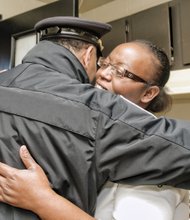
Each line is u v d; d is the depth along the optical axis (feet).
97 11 7.52
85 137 2.15
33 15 4.94
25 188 2.09
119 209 2.34
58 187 2.15
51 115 2.18
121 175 2.17
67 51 2.52
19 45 4.97
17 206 2.12
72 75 2.46
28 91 2.28
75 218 2.08
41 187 2.10
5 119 2.25
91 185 2.19
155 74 3.24
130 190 2.37
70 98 2.23
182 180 2.15
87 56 2.63
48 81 2.32
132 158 2.13
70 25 2.56
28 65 2.48
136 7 6.84
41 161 2.17
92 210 2.34
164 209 2.31
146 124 2.18
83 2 7.12
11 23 5.30
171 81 4.73
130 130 2.14
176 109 5.87
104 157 2.14
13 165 2.18
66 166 2.15
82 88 2.32
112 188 2.47
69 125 2.15
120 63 3.13
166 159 2.09
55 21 2.56
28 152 2.18
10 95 2.30
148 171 2.11
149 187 2.37
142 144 2.10
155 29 4.94
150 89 3.27
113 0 7.22
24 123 2.20
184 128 2.23
